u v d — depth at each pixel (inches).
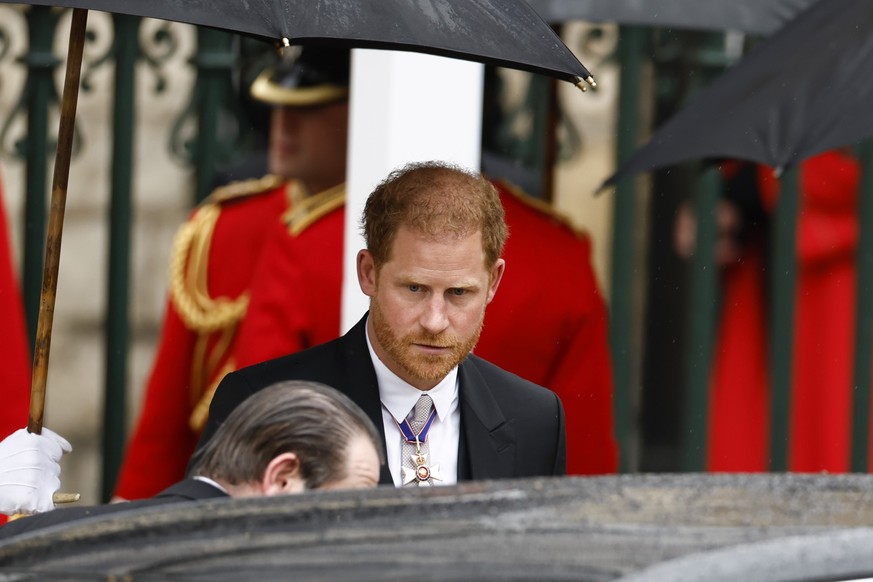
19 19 637.3
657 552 165.6
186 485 264.4
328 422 262.5
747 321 650.2
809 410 657.6
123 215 644.7
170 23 639.1
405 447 338.6
